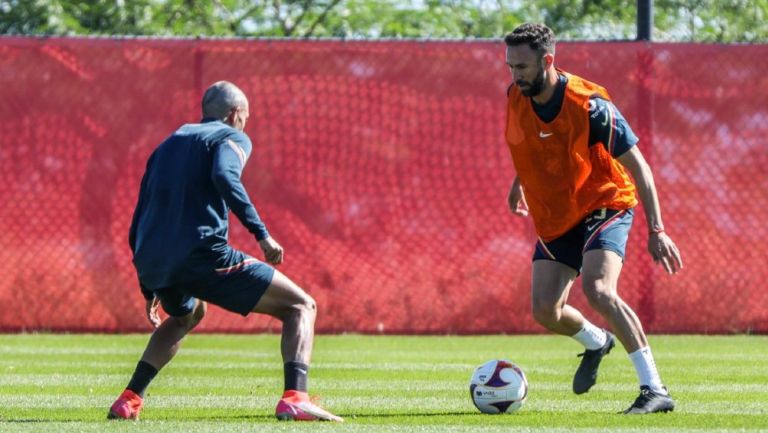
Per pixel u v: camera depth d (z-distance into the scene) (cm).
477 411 2598
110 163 4409
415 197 4466
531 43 2402
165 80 4416
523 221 4475
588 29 6175
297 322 2353
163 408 2667
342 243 4459
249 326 4575
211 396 2914
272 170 4438
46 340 4294
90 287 4444
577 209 2498
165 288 2338
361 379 3309
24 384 3161
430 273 4478
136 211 2400
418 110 4456
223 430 2191
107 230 4428
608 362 3775
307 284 4453
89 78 4403
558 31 6188
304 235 4450
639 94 4459
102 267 4438
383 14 6391
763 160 4481
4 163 4406
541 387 3111
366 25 6362
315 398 2458
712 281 4481
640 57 4456
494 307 4497
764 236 4484
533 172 2512
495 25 6272
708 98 4466
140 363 2436
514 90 2517
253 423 2294
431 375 3403
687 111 4466
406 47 4453
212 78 4428
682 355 3928
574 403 2761
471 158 4462
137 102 4409
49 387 3100
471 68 4456
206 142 2325
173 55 4416
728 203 4478
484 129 4456
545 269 2583
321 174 4450
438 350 4084
